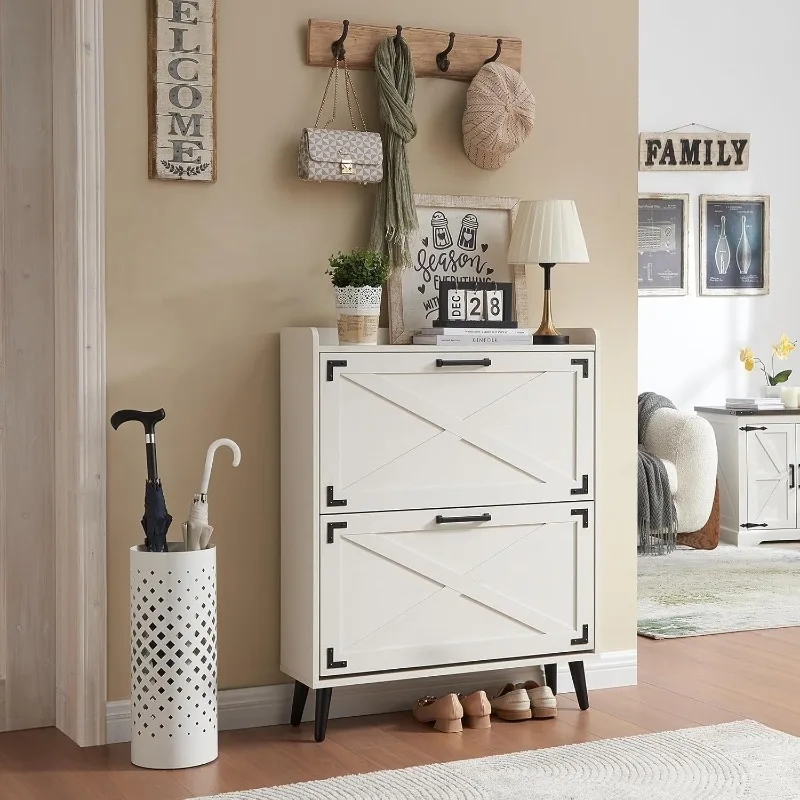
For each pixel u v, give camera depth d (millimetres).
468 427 3293
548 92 3725
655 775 2893
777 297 7270
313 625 3150
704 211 7078
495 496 3336
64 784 2875
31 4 3297
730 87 7098
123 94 3189
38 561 3350
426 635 3271
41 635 3363
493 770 2938
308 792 2783
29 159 3309
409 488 3234
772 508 6504
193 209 3289
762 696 3646
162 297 3262
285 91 3391
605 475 3822
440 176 3605
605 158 3812
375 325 3262
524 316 3664
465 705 3359
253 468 3385
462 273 3609
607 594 3816
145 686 2990
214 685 3070
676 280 7039
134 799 2760
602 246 3814
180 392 3293
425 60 3533
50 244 3340
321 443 3135
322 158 3303
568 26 3746
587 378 3439
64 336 3264
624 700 3623
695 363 7109
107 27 3158
